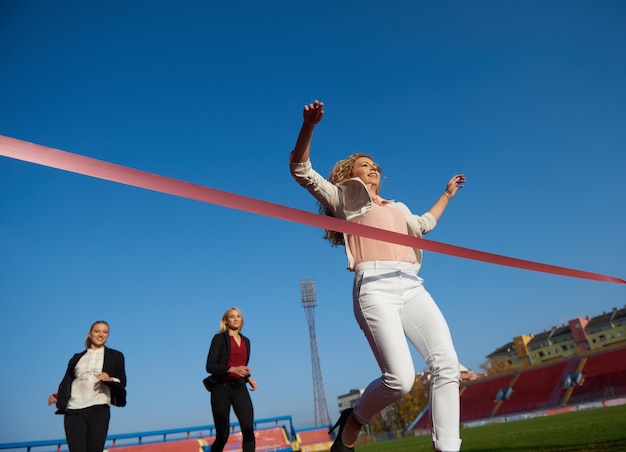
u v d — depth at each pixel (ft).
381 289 9.12
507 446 19.03
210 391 18.29
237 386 18.26
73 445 14.99
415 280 9.52
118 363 16.46
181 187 4.07
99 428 15.55
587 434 19.38
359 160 10.75
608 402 132.05
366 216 9.78
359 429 9.78
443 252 6.96
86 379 15.76
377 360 9.11
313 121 8.11
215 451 17.99
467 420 170.81
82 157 3.48
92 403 15.66
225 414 18.01
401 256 9.61
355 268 9.55
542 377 170.50
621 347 159.33
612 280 9.63
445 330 9.15
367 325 9.10
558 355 294.66
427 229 11.06
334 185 9.78
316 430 55.21
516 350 317.01
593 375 151.53
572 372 159.02
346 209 9.70
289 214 5.08
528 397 162.71
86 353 16.25
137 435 35.01
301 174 9.07
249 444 17.71
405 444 43.93
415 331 9.20
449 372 8.72
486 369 292.81
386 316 8.91
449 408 8.58
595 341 279.90
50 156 3.31
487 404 171.22
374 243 9.49
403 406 228.63
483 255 7.54
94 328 16.42
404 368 8.59
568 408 138.51
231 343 18.61
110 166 3.62
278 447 38.06
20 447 30.27
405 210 10.89
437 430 8.54
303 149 8.69
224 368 17.67
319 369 180.65
